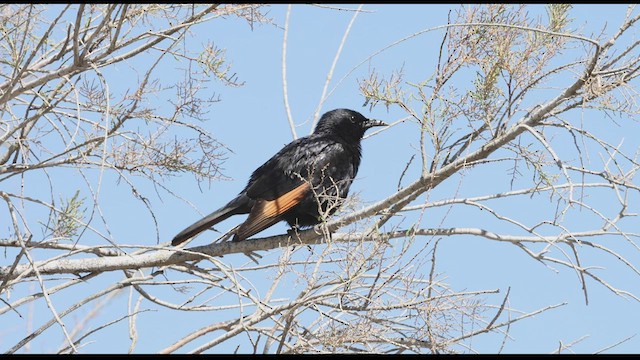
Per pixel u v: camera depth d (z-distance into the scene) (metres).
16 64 9.23
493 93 10.23
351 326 9.33
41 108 9.84
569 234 9.88
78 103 8.59
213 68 9.84
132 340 10.79
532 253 10.05
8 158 10.67
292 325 10.13
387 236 9.50
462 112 10.30
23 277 10.18
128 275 11.53
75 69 9.40
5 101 9.16
